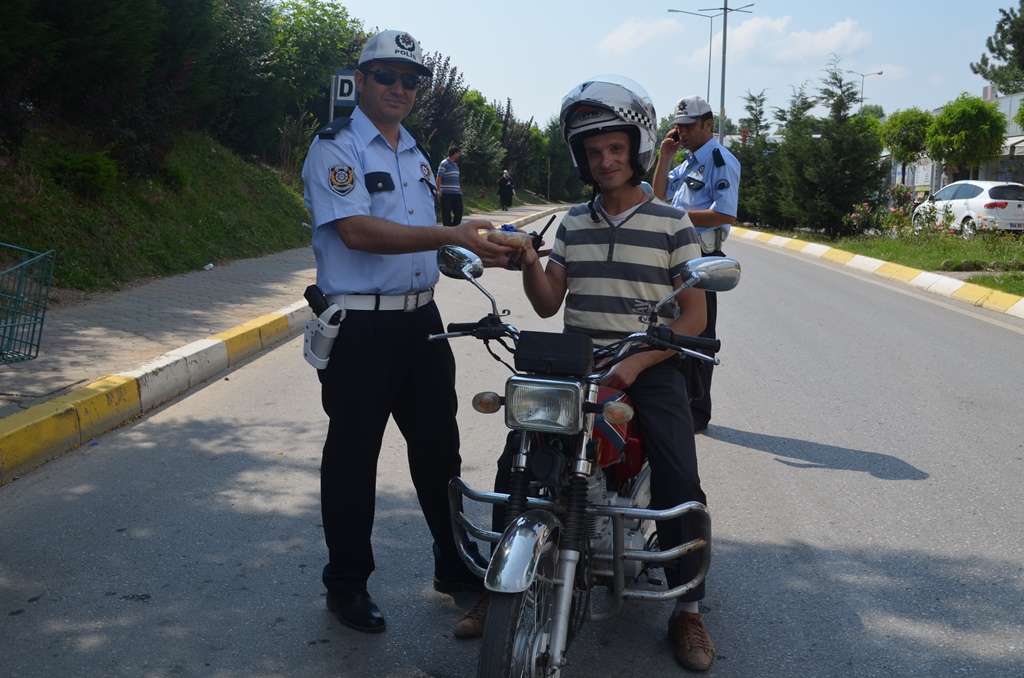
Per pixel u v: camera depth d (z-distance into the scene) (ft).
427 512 12.76
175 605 12.47
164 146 43.88
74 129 42.11
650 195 11.43
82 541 14.32
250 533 14.80
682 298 11.25
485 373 25.62
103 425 19.63
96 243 35.37
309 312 32.73
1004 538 14.98
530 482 9.89
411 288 11.84
